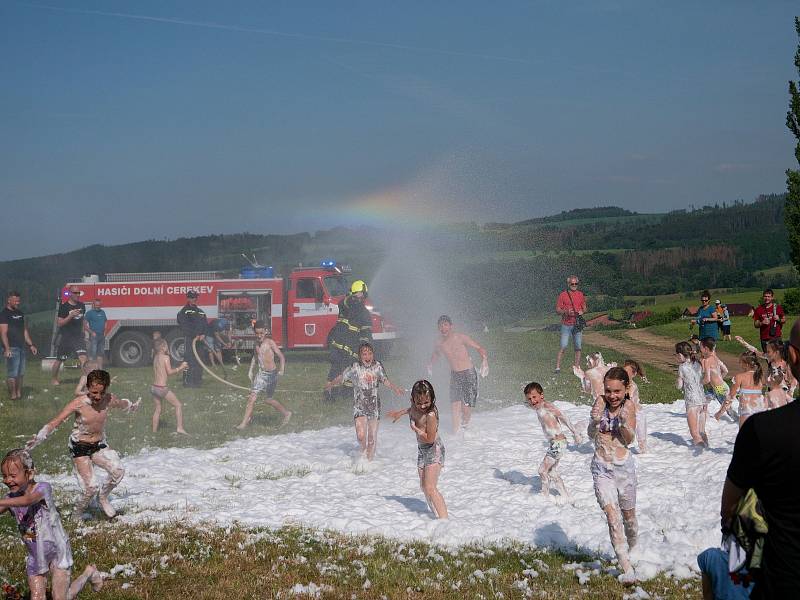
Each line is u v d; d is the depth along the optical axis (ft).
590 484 37.96
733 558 14.32
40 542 21.33
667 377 77.46
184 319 77.25
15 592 21.76
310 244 245.86
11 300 68.90
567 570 25.77
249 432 55.67
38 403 67.46
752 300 245.86
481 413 60.34
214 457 47.55
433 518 33.14
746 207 426.10
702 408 43.32
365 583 23.72
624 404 26.32
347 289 103.40
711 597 15.48
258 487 39.63
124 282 102.58
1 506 20.80
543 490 35.65
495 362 92.58
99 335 85.61
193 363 77.20
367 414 44.29
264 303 102.53
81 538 28.14
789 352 13.88
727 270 347.36
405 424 56.90
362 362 44.37
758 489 13.67
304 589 23.04
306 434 54.60
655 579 24.61
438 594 22.93
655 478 38.40
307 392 73.87
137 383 80.23
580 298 79.51
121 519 31.99
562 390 70.08
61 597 21.61
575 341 80.48
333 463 45.37
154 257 218.79
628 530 26.76
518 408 61.46
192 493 38.04
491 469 42.04
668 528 30.45
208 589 22.91
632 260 348.18
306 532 30.14
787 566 13.46
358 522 32.09
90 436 31.86
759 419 13.66
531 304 259.60
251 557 26.25
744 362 41.86
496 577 24.75
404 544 28.86
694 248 365.40
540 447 46.93
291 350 108.27
